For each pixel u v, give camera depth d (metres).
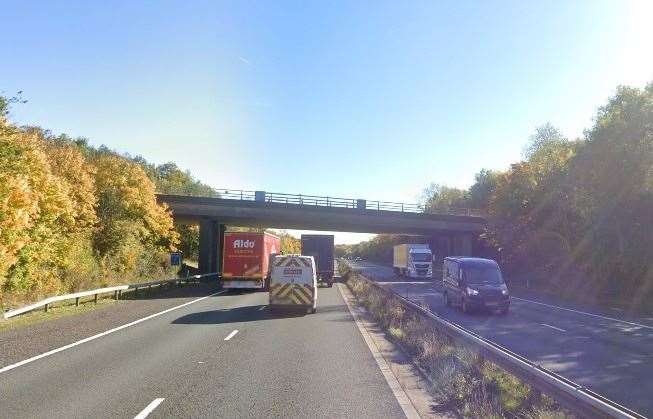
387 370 10.04
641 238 30.33
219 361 10.84
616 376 10.28
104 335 14.54
